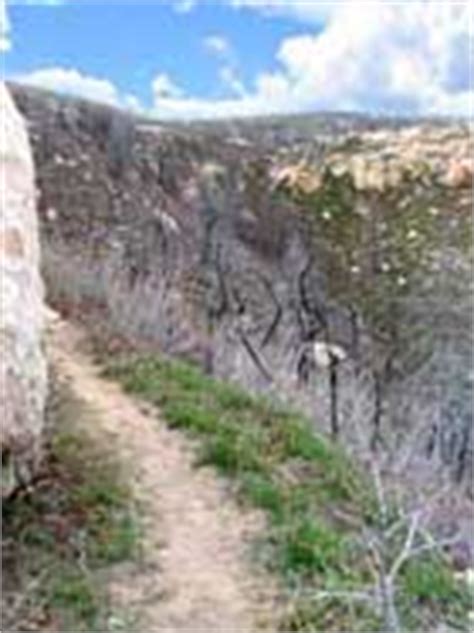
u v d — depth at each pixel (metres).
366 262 22.81
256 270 21.91
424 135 28.33
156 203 27.09
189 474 9.85
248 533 8.90
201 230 25.11
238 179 28.97
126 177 28.97
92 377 12.32
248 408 11.70
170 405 11.28
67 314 14.81
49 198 24.69
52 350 12.94
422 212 24.92
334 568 8.37
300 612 7.87
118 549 8.47
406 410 15.45
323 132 30.95
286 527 8.87
